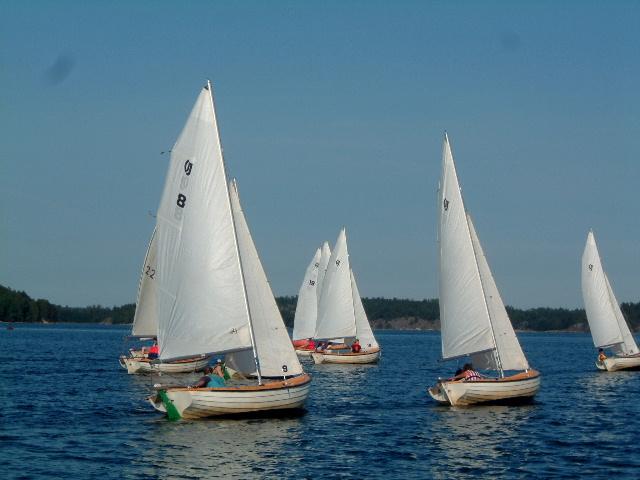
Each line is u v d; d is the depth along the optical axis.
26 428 38.69
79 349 117.44
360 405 48.84
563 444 35.84
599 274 77.19
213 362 73.12
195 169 40.09
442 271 47.72
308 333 101.25
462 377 46.75
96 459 32.03
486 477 29.83
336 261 88.81
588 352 137.88
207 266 40.06
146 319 68.75
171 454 32.94
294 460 32.22
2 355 96.69
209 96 40.12
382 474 30.17
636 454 33.81
